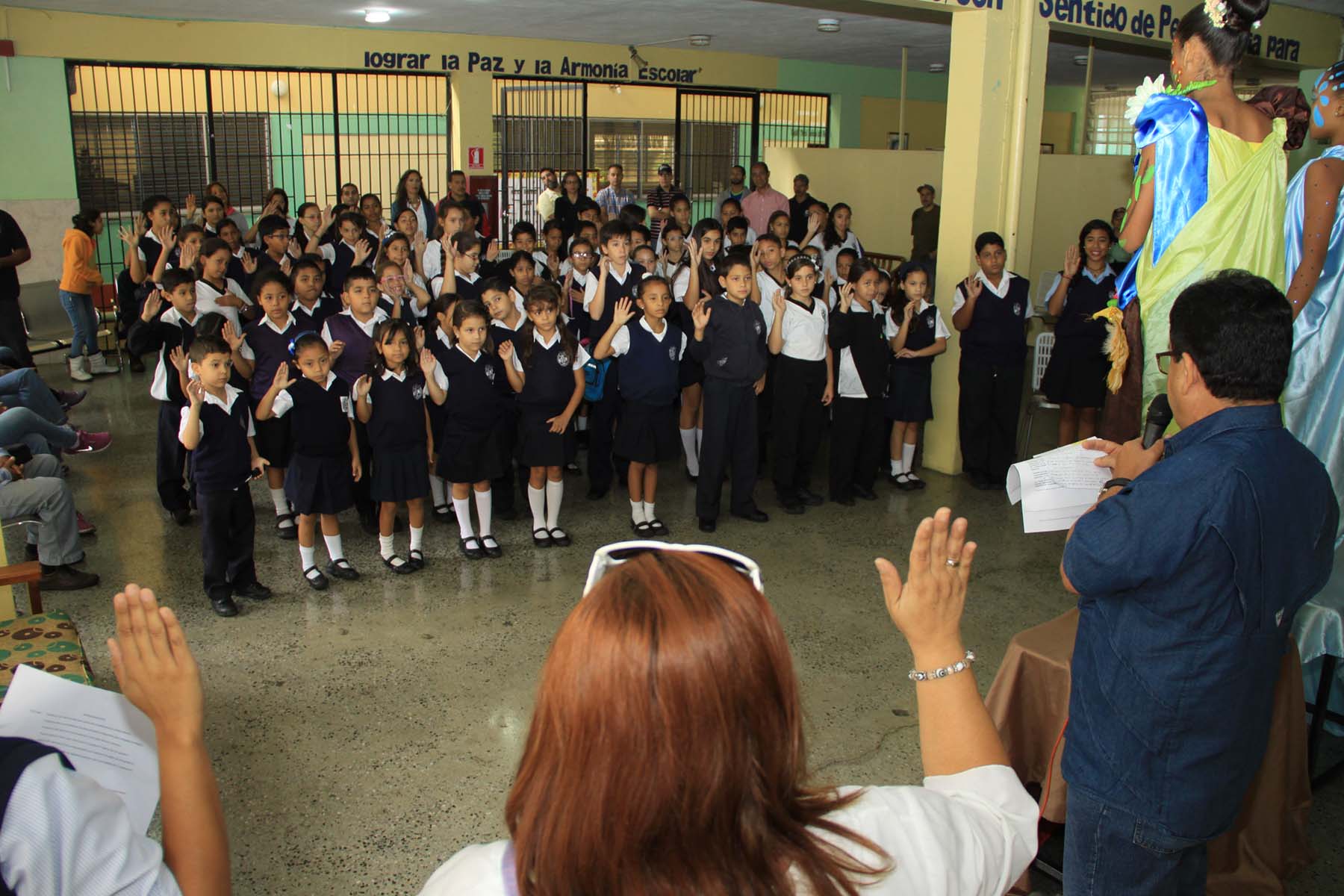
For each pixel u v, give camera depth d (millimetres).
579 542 4863
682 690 709
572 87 12359
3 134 8930
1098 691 1729
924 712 1059
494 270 6586
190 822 1089
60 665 2703
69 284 7598
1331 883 2533
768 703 744
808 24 9703
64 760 1058
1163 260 2264
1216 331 1634
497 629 3934
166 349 4992
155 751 1390
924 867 830
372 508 4930
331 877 2557
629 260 5879
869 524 5156
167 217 7340
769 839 732
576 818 714
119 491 5398
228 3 8438
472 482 4590
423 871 2584
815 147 11570
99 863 1013
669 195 10203
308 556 4270
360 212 7242
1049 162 9164
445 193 11977
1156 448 1875
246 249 6352
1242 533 1580
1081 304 5469
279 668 3602
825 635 3910
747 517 5188
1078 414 5766
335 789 2916
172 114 10328
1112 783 1709
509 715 3316
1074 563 1686
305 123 11531
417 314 5934
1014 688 2488
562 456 4676
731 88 12562
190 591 4215
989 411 5602
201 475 3895
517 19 9430
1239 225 2193
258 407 4113
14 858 971
